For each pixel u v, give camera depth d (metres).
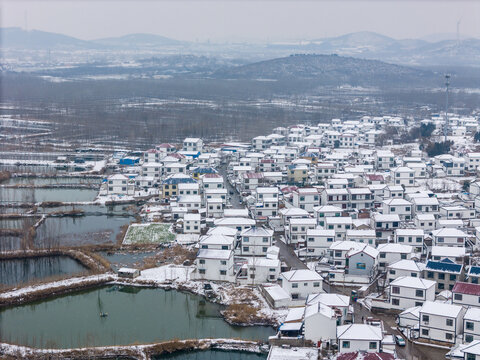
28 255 145.75
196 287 126.12
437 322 100.00
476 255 138.88
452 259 128.50
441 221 155.75
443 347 98.31
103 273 133.00
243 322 110.44
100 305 119.75
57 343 102.88
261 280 128.00
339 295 110.00
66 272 136.50
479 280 114.38
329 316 99.25
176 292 125.75
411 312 105.12
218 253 130.25
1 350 99.50
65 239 158.38
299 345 99.81
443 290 118.56
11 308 118.75
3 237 160.75
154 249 150.75
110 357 99.19
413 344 99.50
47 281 127.88
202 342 102.62
